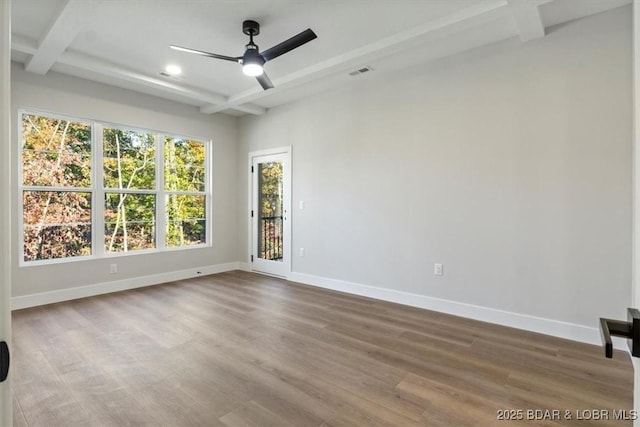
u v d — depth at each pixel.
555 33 2.91
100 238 4.31
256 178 5.61
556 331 2.94
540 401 2.02
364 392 2.11
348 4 2.62
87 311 3.59
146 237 4.81
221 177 5.64
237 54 3.48
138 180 4.71
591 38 2.76
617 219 2.68
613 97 2.68
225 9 2.69
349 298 4.12
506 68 3.15
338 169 4.46
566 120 2.88
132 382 2.21
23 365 2.42
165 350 2.67
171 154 5.08
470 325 3.21
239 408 1.95
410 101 3.77
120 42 3.23
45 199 3.91
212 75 4.03
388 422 1.83
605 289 2.74
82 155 4.18
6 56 0.57
